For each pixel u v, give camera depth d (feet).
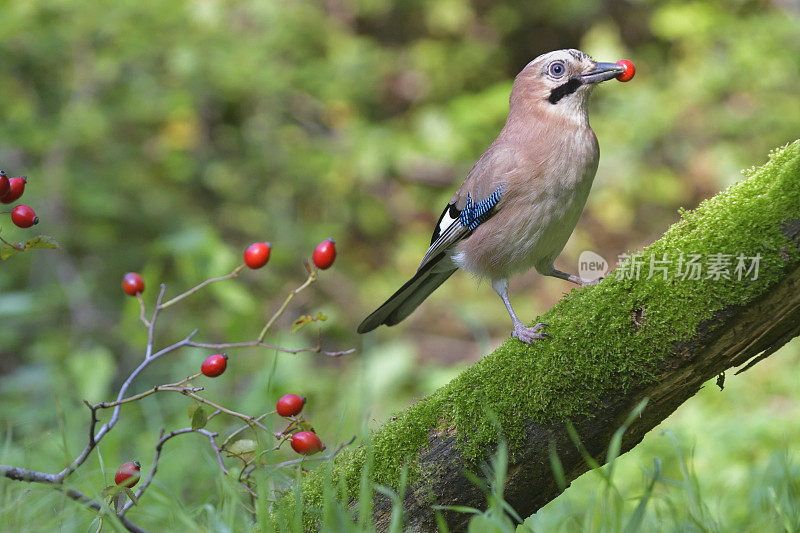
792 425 28.40
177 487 22.76
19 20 43.11
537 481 16.07
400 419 16.72
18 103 45.06
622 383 15.26
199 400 16.56
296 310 50.21
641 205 58.13
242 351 39.04
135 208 50.01
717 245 14.65
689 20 56.29
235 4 52.44
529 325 16.55
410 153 53.01
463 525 16.26
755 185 14.99
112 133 51.29
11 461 23.43
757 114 55.47
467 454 15.88
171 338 43.06
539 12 63.00
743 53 55.36
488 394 15.89
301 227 53.26
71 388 35.45
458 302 53.26
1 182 15.49
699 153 56.49
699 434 28.94
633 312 15.12
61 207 46.55
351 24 61.16
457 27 62.18
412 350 43.11
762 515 19.07
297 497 15.80
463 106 54.39
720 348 14.89
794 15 57.16
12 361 42.78
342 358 48.60
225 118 56.13
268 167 54.29
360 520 14.73
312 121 58.03
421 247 55.88
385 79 60.44
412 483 16.11
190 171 51.62
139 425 31.96
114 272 47.83
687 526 16.83
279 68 52.44
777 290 14.44
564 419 15.55
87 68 47.83
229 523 15.60
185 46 47.96
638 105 55.67
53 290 44.04
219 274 34.78
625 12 63.52
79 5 45.47
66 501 18.33
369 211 56.34
